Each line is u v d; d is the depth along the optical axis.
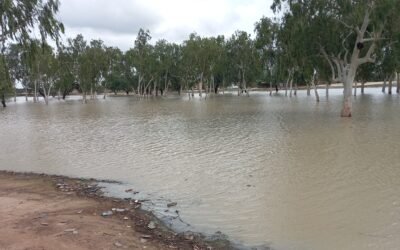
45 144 21.47
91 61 79.94
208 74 81.75
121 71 101.81
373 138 19.59
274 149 17.58
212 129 25.67
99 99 92.44
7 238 7.65
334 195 10.68
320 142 18.97
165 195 11.25
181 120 32.62
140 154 17.58
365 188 11.19
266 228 8.63
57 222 8.62
